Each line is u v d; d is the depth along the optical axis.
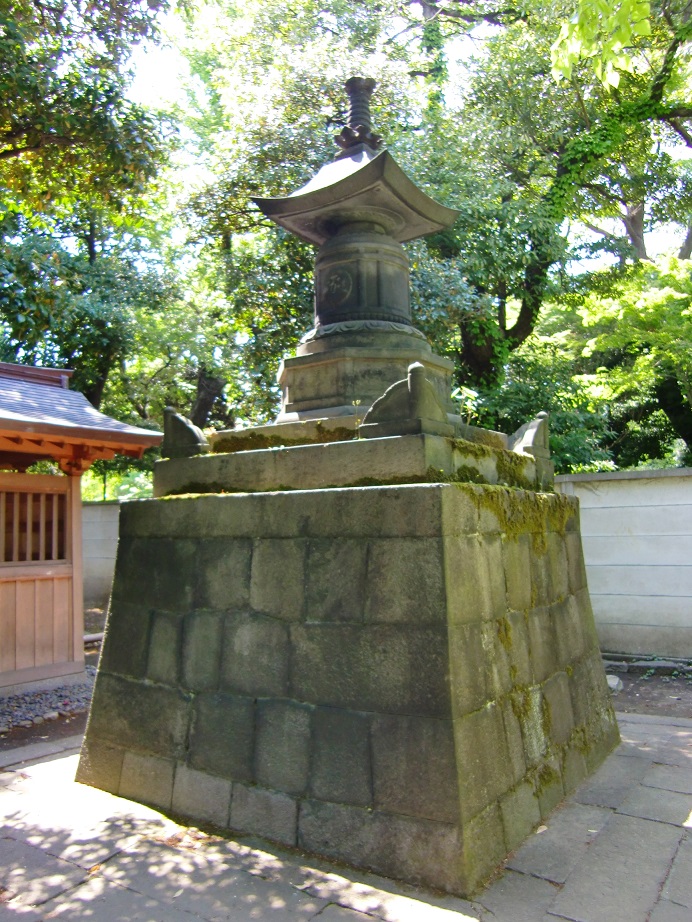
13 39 6.70
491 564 3.00
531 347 13.84
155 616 3.43
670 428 16.16
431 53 12.52
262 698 2.99
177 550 3.41
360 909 2.39
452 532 2.71
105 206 8.94
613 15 4.07
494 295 11.57
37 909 2.47
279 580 3.03
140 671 3.44
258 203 4.16
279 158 8.89
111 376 14.95
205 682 3.18
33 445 6.00
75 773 3.73
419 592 2.66
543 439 4.28
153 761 3.31
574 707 3.64
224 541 3.25
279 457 3.27
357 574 2.82
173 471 3.66
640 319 11.53
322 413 3.70
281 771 2.89
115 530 10.16
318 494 2.98
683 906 2.38
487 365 11.84
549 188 12.21
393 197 4.02
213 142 10.38
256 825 2.91
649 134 12.25
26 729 5.05
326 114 8.95
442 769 2.51
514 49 11.22
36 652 6.07
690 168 14.06
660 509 6.59
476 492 2.94
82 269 12.71
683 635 6.43
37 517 6.26
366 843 2.63
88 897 2.54
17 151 7.38
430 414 3.02
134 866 2.74
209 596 3.25
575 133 12.12
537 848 2.78
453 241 10.06
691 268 11.74
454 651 2.61
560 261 11.94
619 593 6.72
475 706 2.69
